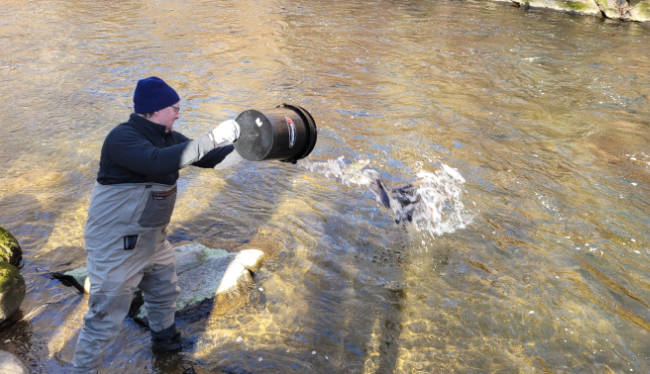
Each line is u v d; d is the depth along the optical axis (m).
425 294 4.29
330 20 14.01
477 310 4.11
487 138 7.27
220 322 3.91
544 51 11.45
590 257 4.77
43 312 3.95
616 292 4.32
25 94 8.58
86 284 4.19
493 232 5.12
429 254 4.80
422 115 7.99
